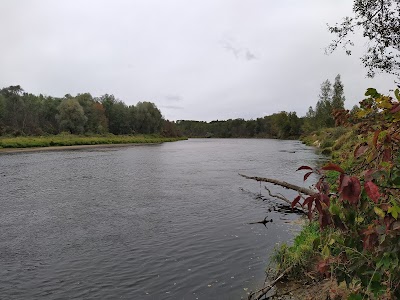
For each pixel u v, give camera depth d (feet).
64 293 21.98
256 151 169.17
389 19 24.31
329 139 141.38
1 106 286.25
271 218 38.93
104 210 44.70
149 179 72.54
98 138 288.30
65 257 28.25
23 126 281.74
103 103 384.27
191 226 36.47
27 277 24.45
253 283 22.31
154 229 35.68
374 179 7.31
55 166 100.42
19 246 31.14
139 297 21.24
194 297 20.99
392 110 7.43
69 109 298.97
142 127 401.49
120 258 27.71
